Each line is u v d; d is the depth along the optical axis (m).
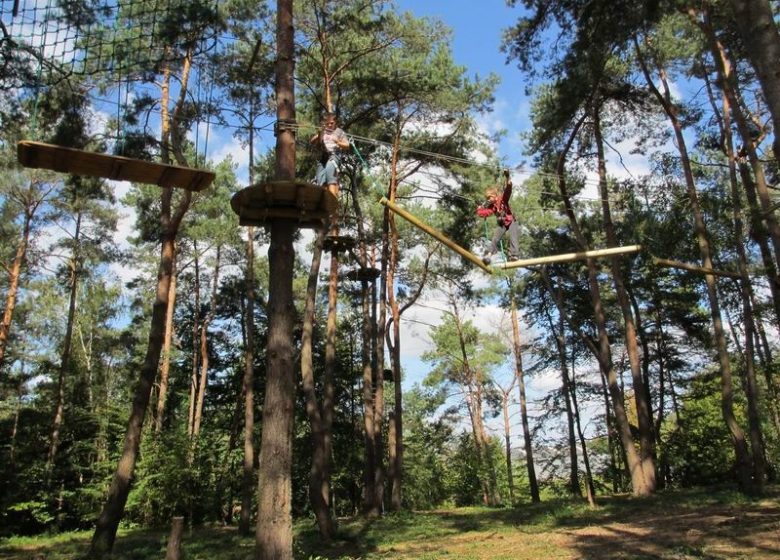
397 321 26.33
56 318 30.45
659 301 30.41
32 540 21.80
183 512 25.14
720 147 20.17
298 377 33.03
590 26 13.42
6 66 11.58
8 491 25.41
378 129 22.41
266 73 17.98
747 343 18.55
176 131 15.83
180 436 25.80
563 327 31.02
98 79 13.31
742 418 28.36
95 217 27.97
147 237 30.95
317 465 15.64
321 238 17.91
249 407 19.52
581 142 23.06
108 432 28.86
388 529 17.41
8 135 13.50
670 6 13.57
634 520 15.06
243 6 16.44
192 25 12.58
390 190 22.91
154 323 14.93
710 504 16.53
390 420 26.08
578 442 34.09
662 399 31.16
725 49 18.34
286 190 7.93
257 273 34.31
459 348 40.84
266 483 8.05
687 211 17.22
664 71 19.89
